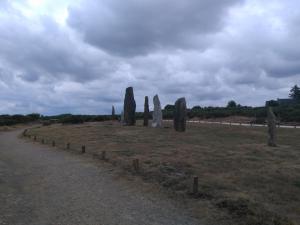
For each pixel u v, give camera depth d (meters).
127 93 50.34
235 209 11.71
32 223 10.39
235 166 18.72
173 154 22.53
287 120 61.62
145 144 28.20
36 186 15.24
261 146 27.41
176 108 40.31
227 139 32.31
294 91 113.31
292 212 11.68
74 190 14.42
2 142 37.00
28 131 52.62
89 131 42.19
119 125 50.66
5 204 12.41
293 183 15.37
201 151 23.86
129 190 14.40
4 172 18.61
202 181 15.20
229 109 85.88
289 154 23.22
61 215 11.13
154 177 16.41
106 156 22.75
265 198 13.04
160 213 11.45
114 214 11.26
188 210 11.80
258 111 72.75
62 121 71.88
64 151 27.16
